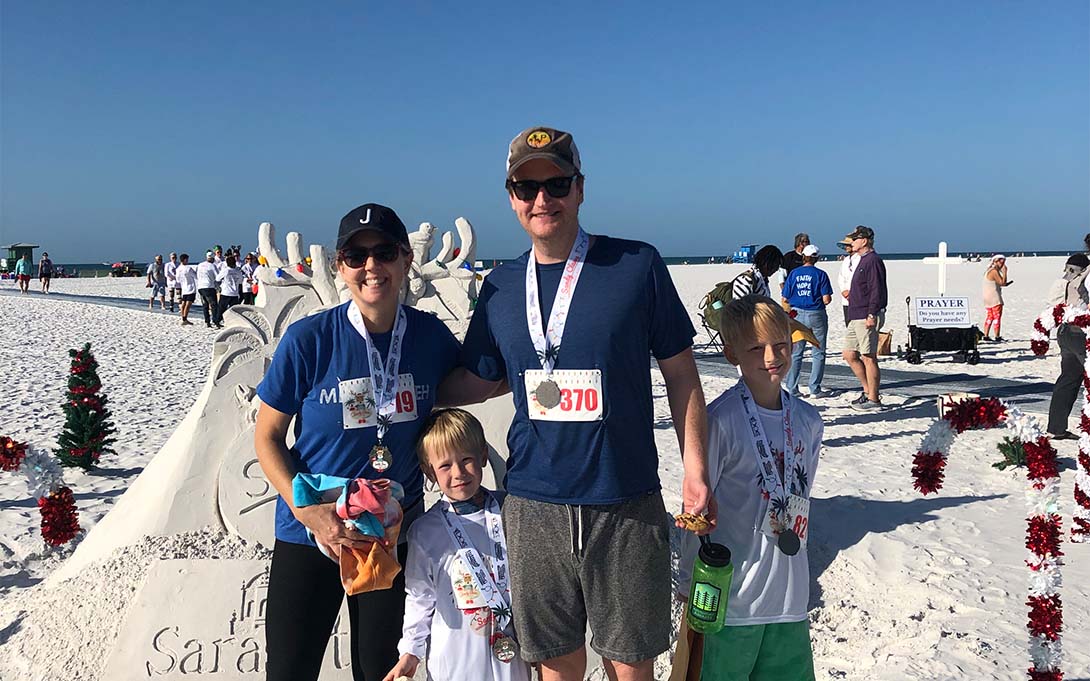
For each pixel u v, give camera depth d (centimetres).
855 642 433
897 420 975
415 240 514
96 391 801
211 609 388
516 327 268
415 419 289
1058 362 1438
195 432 448
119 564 416
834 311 2577
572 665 276
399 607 289
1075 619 433
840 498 648
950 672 383
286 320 474
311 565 281
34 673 378
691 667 282
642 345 265
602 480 259
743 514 290
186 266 2391
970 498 652
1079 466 508
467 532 292
